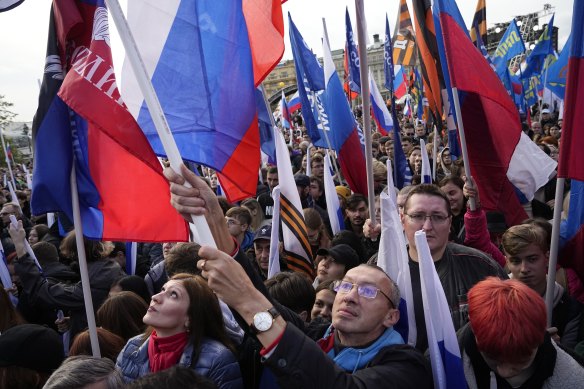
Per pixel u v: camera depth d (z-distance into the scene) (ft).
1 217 26.55
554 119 46.39
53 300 13.85
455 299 9.71
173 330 8.70
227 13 10.02
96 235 9.82
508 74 41.65
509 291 6.81
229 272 5.88
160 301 8.66
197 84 9.82
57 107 9.43
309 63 26.50
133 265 17.65
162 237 9.80
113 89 8.32
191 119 9.80
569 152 9.73
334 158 30.01
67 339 14.79
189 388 5.27
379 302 7.44
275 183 24.31
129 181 9.80
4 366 8.20
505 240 10.60
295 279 11.60
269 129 23.99
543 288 10.57
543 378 6.88
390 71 27.58
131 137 8.23
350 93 31.58
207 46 9.88
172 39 9.73
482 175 14.37
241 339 9.70
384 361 7.08
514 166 15.72
